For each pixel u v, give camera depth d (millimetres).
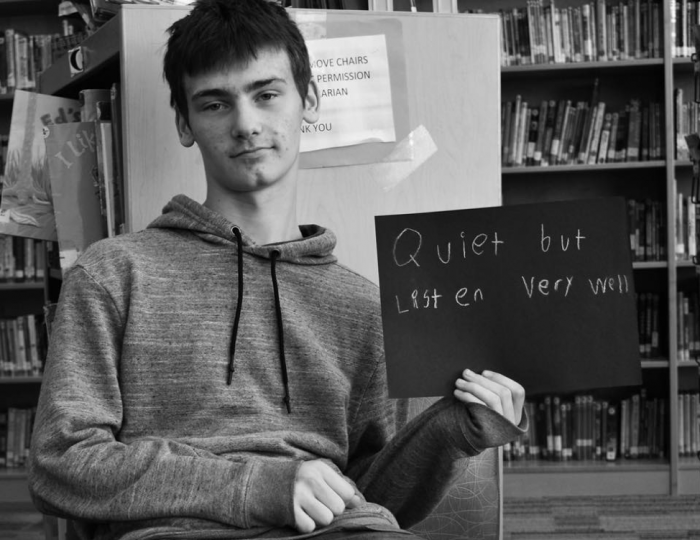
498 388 1164
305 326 1271
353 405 1330
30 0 3975
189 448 1110
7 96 3959
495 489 1694
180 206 1304
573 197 4012
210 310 1224
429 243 1204
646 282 3947
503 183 4047
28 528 3320
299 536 1042
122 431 1165
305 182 1771
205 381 1183
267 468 1063
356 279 1365
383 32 1797
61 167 1813
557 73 3869
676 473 3664
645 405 3799
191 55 1254
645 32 3709
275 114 1274
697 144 2213
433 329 1191
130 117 1629
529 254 1206
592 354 1195
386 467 1262
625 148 3773
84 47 1868
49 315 1964
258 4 1316
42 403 1134
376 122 1790
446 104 1821
